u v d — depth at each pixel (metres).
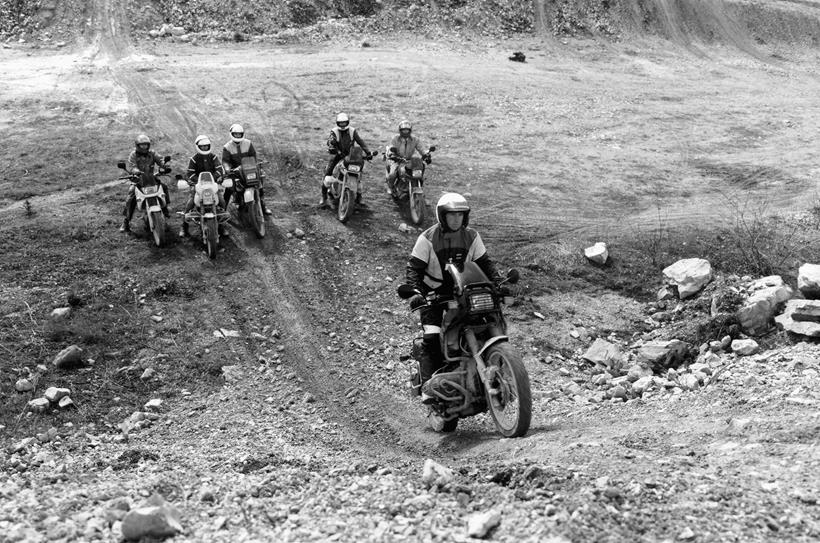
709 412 7.31
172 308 11.65
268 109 22.80
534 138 22.02
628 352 11.76
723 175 19.83
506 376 6.53
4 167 16.95
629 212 16.94
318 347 11.00
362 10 36.94
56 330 10.47
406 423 8.55
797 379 8.08
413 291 6.55
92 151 18.23
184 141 19.64
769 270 14.03
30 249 12.83
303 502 5.11
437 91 26.11
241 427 8.66
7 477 7.12
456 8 38.00
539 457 5.67
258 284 12.62
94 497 5.44
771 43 40.53
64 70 26.55
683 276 13.48
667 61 35.84
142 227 13.98
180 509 5.07
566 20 38.78
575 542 4.02
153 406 9.33
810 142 23.08
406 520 4.56
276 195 16.22
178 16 34.00
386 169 16.38
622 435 6.45
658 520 4.26
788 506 4.39
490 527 4.33
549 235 15.41
